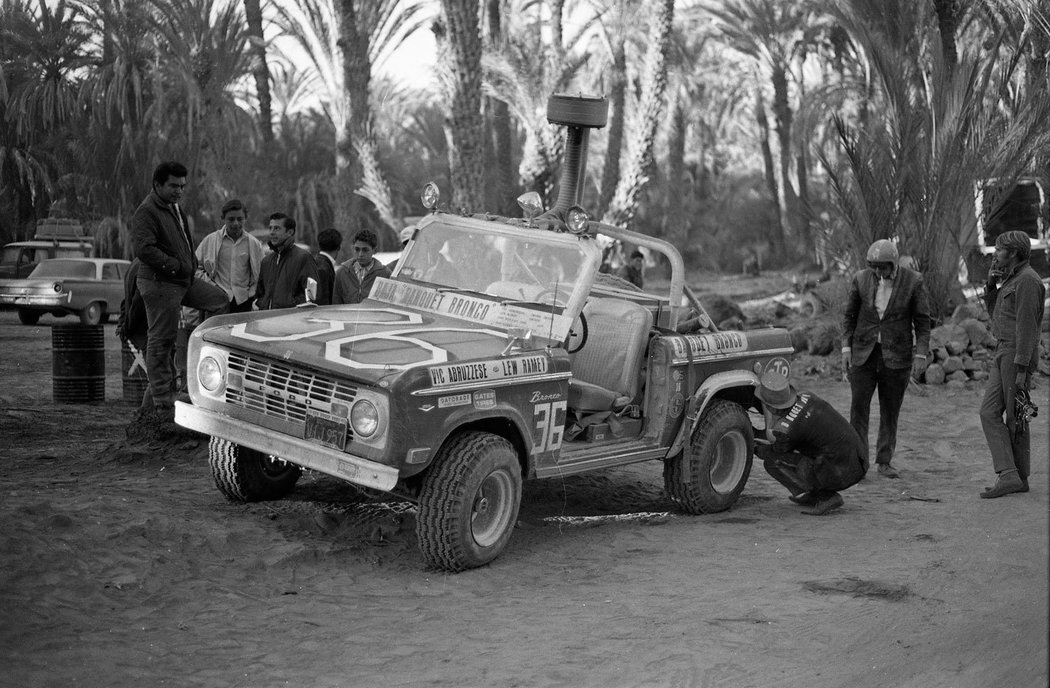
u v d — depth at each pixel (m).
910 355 9.02
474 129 18.80
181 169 8.20
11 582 5.29
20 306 22.64
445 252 7.62
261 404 6.30
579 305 6.88
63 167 33.38
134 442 8.74
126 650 4.75
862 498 8.40
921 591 5.75
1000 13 17.23
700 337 7.71
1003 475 7.96
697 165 61.47
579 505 8.20
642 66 32.66
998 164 16.09
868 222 16.27
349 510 7.27
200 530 6.39
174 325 8.61
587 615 5.48
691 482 7.66
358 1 29.67
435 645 5.02
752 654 4.88
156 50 30.42
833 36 36.06
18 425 10.23
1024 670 3.69
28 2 32.66
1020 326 7.84
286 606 5.49
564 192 10.12
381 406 5.74
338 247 9.94
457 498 6.00
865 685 4.19
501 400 6.22
